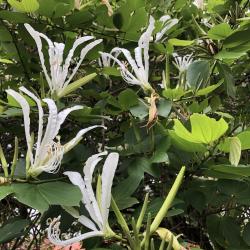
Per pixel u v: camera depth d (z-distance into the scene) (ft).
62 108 1.39
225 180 1.35
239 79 2.07
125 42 1.78
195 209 1.50
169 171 1.50
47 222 1.23
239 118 1.80
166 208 1.13
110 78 1.80
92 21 1.64
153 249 1.04
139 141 1.41
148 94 1.46
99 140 1.66
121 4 1.84
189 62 1.78
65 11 1.54
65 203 1.04
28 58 1.65
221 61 1.71
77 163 1.42
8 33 1.63
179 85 1.64
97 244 1.17
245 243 1.36
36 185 1.11
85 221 1.13
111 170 1.10
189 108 1.55
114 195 1.26
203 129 1.18
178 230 1.63
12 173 1.13
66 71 1.38
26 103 1.14
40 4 1.51
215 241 1.46
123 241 1.14
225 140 1.23
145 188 1.61
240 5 2.10
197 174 1.40
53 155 1.16
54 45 1.44
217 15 2.08
